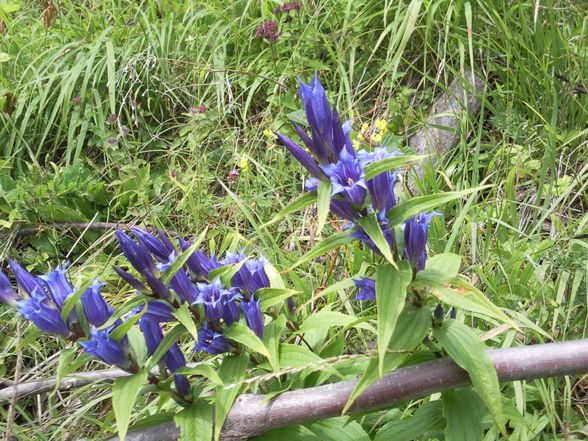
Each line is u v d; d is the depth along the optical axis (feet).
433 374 1.65
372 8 4.22
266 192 3.42
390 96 3.71
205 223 3.36
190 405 1.78
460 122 3.36
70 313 1.69
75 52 4.46
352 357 1.69
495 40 3.92
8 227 3.44
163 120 4.28
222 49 4.39
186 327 1.63
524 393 2.18
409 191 2.91
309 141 1.49
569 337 2.45
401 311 1.60
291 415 1.71
